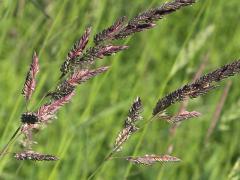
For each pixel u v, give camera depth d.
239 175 2.96
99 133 4.00
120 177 3.89
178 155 4.00
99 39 1.47
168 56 5.07
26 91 1.56
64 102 1.54
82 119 3.50
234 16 5.54
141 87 4.50
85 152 3.50
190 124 4.17
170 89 4.49
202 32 3.31
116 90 4.42
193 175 3.91
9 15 3.55
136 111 1.67
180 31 5.38
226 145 4.18
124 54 4.97
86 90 4.23
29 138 1.58
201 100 4.54
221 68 1.58
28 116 1.53
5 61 4.07
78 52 1.48
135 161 1.65
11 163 3.86
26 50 4.10
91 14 3.95
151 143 4.01
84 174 3.41
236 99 4.43
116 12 4.80
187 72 4.11
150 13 1.45
